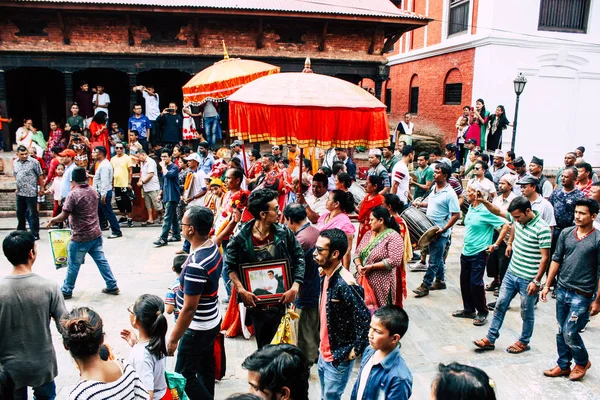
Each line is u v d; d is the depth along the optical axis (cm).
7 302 370
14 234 381
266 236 439
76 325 283
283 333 445
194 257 388
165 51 1462
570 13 1650
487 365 541
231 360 544
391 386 293
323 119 512
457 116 1823
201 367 423
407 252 575
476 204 603
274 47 1521
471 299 659
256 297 439
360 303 370
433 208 720
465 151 1499
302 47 1534
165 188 980
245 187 816
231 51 1497
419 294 743
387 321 293
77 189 679
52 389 409
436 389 203
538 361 551
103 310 675
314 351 482
